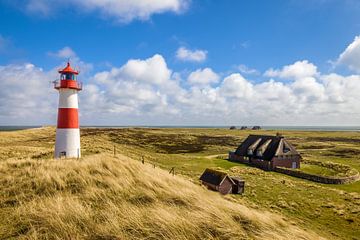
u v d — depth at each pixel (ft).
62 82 101.04
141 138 369.09
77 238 24.77
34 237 25.07
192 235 25.94
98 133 400.67
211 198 41.96
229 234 26.68
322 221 77.20
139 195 37.81
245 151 216.54
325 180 149.59
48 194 38.47
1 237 26.07
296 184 133.69
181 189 42.98
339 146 356.59
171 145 325.83
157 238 25.11
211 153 272.51
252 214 32.78
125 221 27.94
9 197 38.17
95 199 36.50
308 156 266.36
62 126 101.86
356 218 81.15
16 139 305.73
